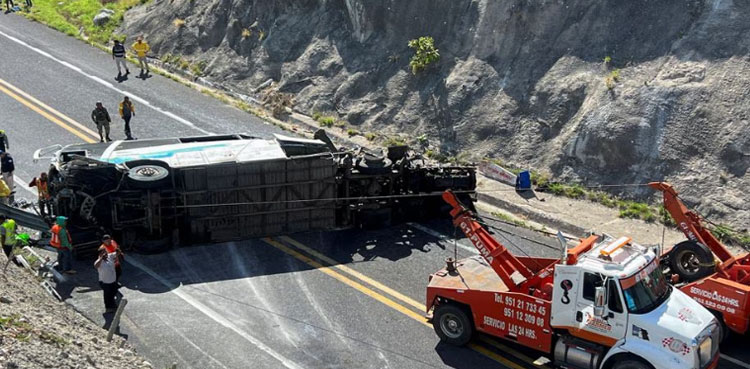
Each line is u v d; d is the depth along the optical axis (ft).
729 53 69.67
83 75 97.91
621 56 74.59
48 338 40.11
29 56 103.14
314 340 49.37
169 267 58.90
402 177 66.85
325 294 55.16
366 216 65.31
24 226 61.00
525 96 77.71
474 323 48.01
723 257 52.95
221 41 102.06
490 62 81.46
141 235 60.70
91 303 52.75
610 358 42.98
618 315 42.32
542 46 79.36
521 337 46.32
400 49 87.81
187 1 107.96
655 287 43.75
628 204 68.13
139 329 50.03
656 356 41.14
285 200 63.98
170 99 92.32
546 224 66.85
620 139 69.97
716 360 43.14
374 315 52.49
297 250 62.03
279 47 96.48
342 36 93.40
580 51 77.10
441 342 49.42
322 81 90.79
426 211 67.56
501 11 81.66
